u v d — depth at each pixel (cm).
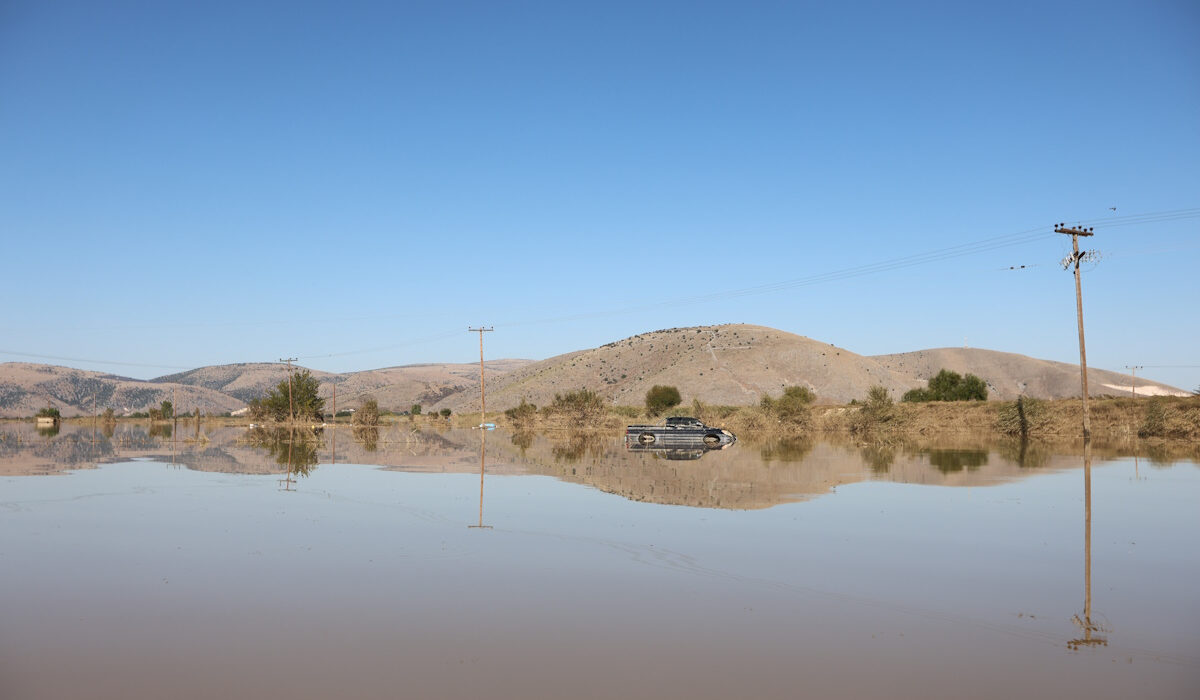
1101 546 1399
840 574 1188
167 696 719
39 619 962
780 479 2520
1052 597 1059
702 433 4844
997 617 968
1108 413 5206
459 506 1916
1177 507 1877
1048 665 801
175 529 1592
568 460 3378
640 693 724
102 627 928
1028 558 1302
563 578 1166
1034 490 2212
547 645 861
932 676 770
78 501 2039
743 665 799
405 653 835
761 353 13712
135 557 1322
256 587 1116
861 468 2894
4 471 2919
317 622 945
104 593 1084
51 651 844
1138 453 3634
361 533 1538
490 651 841
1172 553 1343
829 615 976
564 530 1566
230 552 1362
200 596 1066
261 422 9556
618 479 2541
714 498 2056
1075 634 901
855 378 13162
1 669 789
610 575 1184
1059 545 1411
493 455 3728
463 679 760
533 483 2441
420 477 2639
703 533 1532
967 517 1727
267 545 1423
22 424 11438
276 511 1842
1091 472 2720
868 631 910
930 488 2264
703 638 886
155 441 5384
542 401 13612
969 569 1224
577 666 796
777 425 6009
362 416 8481
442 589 1102
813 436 5525
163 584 1133
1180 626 933
